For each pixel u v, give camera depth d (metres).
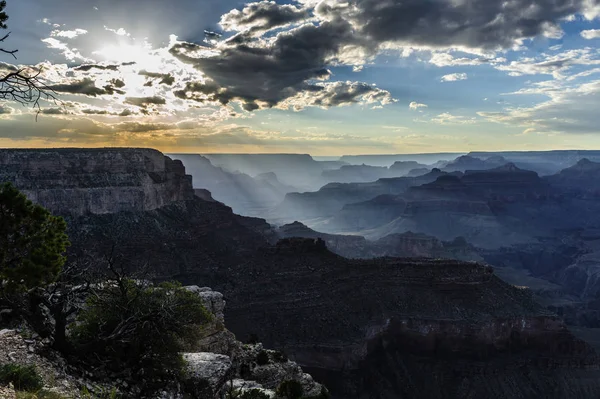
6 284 22.86
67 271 28.55
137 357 25.66
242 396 28.58
